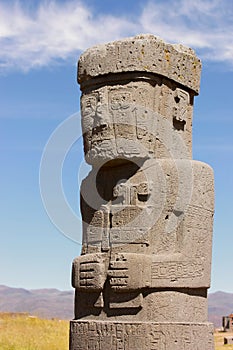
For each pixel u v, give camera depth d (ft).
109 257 36.55
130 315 35.60
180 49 39.22
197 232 36.96
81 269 37.06
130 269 35.29
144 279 35.29
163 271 35.65
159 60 37.45
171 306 35.55
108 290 36.29
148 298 35.45
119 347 35.14
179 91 38.60
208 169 38.27
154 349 34.63
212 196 38.24
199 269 36.81
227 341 95.30
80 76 38.50
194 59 39.83
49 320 92.89
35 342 75.20
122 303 35.70
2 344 72.28
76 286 37.19
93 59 37.83
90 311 36.88
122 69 37.01
